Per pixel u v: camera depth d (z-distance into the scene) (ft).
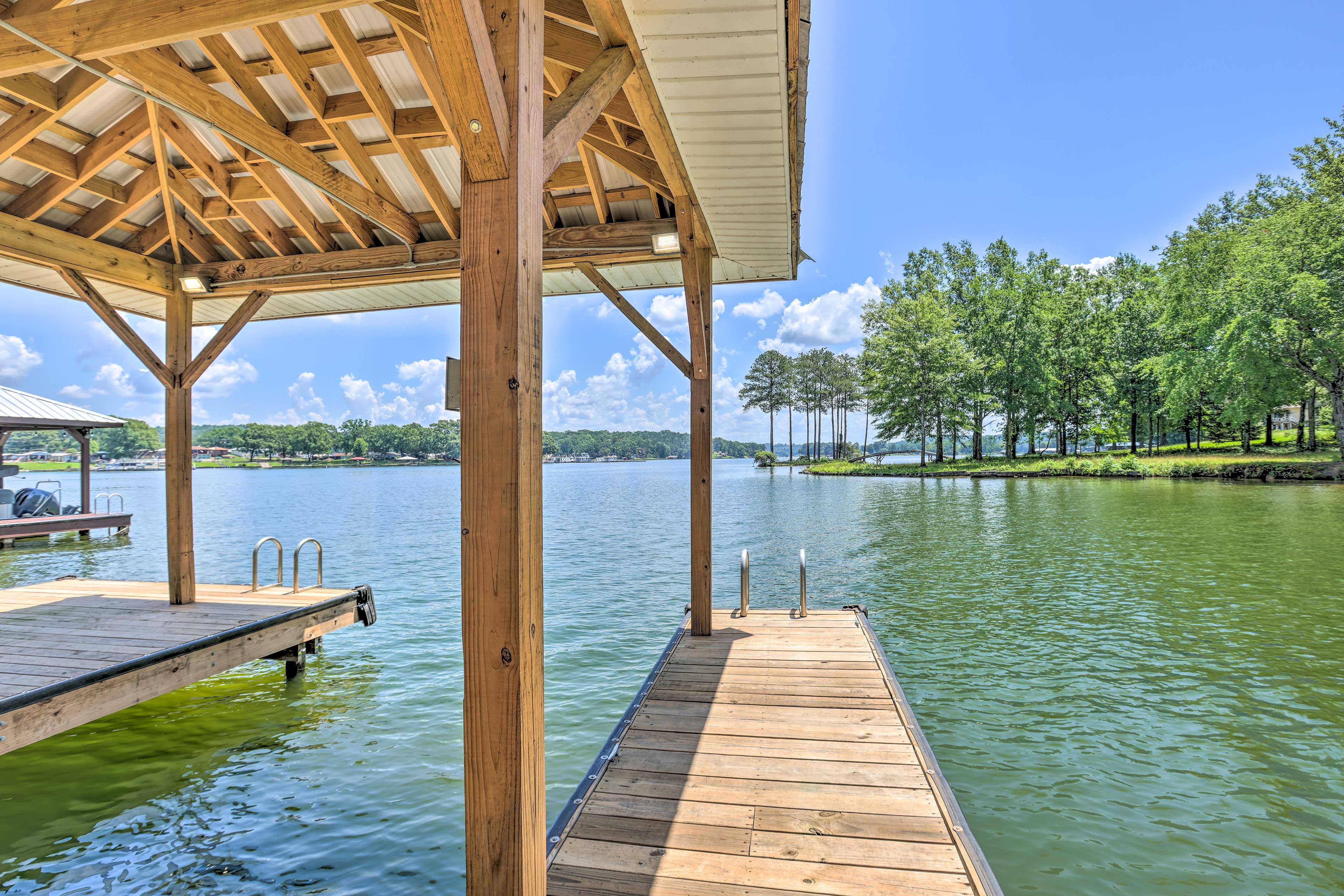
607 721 15.61
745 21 7.23
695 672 14.26
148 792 12.35
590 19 8.42
